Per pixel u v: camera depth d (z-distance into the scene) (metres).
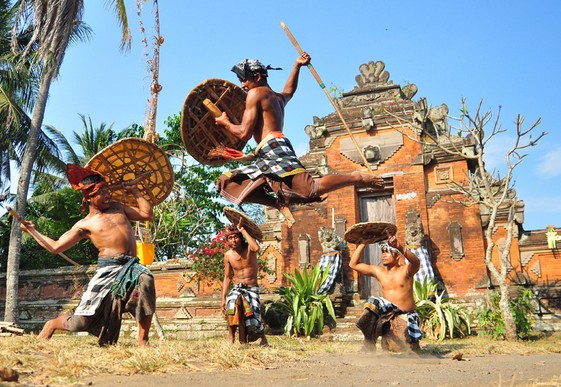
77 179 6.06
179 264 14.73
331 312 12.22
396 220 15.12
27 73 16.22
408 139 15.56
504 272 11.59
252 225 7.71
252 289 7.94
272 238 16.05
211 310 13.84
